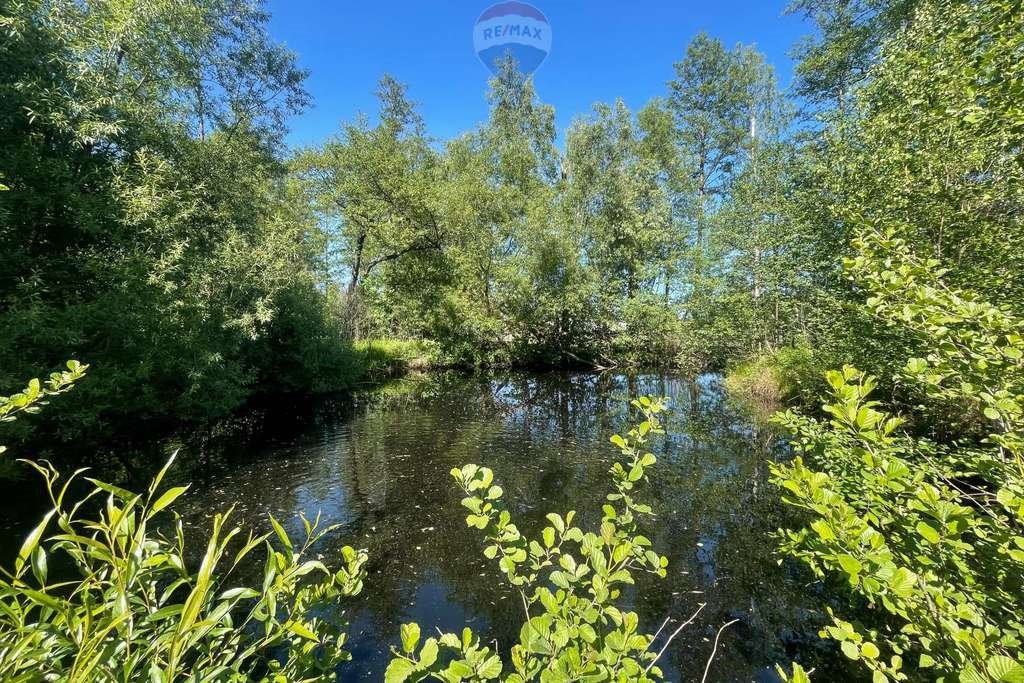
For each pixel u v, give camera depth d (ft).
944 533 4.79
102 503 19.85
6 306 21.76
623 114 72.69
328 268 56.34
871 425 4.85
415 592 14.40
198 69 37.29
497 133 72.02
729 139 70.28
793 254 28.94
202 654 4.98
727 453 26.35
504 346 69.62
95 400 24.80
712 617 12.82
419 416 38.42
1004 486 5.66
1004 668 3.65
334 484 22.99
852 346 19.90
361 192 64.34
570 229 64.18
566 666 4.43
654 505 19.77
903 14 27.81
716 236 47.83
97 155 27.04
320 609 5.97
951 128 13.79
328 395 48.65
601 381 58.59
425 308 67.67
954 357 6.15
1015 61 9.09
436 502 20.89
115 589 3.93
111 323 24.17
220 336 32.71
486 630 12.70
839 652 11.30
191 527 18.42
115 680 3.65
